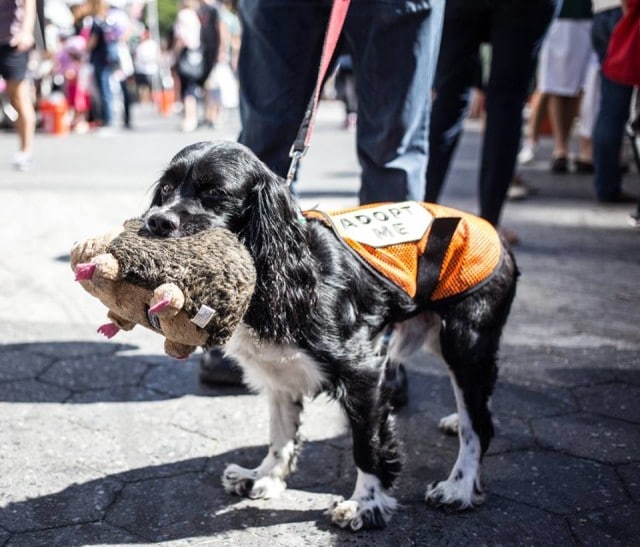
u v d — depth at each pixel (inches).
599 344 143.0
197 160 85.7
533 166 339.3
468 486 93.9
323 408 119.2
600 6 236.1
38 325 148.3
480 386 98.1
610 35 234.8
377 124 117.1
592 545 85.4
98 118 536.1
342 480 100.6
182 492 96.7
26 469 99.9
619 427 112.5
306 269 85.9
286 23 116.0
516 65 166.1
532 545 85.7
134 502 94.0
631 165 329.7
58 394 121.3
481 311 97.3
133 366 132.6
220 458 105.2
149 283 75.0
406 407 120.6
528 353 139.1
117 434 110.0
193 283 74.4
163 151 394.9
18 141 436.8
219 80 550.3
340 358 87.9
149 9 907.4
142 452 105.7
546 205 256.7
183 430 112.0
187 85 542.9
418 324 103.7
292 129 120.3
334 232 93.4
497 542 86.4
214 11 542.3
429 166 171.3
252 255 83.7
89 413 115.7
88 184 285.0
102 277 74.9
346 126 546.6
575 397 122.2
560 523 89.7
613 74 202.2
